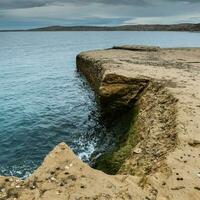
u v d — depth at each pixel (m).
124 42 170.88
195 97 20.05
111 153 19.62
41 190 9.86
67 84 49.31
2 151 23.78
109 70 28.72
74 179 10.34
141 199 9.56
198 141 13.51
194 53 55.88
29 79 54.75
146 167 12.78
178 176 10.80
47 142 25.45
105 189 9.95
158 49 60.88
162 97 20.89
